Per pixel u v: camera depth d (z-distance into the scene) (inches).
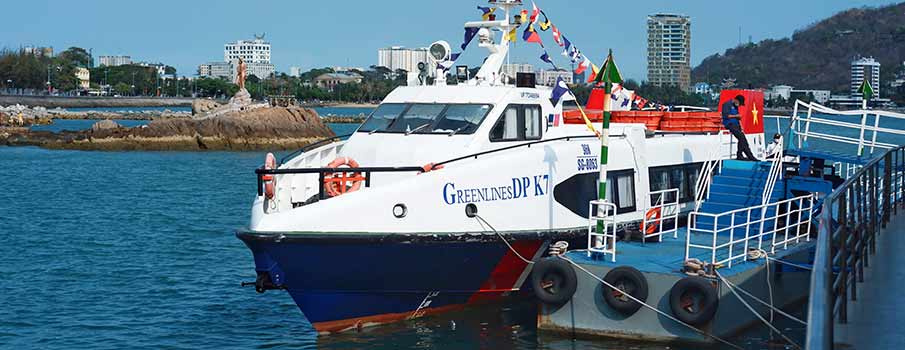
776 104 3095.5
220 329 644.7
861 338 341.4
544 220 617.0
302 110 3208.7
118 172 2052.2
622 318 549.6
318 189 612.7
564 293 559.5
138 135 2933.1
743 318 558.3
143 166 2240.4
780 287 598.2
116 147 2893.7
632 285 541.3
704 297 520.7
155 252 956.0
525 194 606.2
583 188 641.0
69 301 731.4
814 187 680.4
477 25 709.3
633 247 617.6
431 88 668.1
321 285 566.3
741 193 700.7
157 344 610.5
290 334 629.0
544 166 617.0
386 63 5984.3
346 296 577.3
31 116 4906.5
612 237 579.2
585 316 561.3
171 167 2212.1
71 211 1316.4
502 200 595.2
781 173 699.4
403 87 687.7
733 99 789.2
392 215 559.5
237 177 1934.1
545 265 565.6
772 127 2519.7
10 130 3292.3
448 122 636.7
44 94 7760.8
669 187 729.6
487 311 634.8
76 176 1936.5
